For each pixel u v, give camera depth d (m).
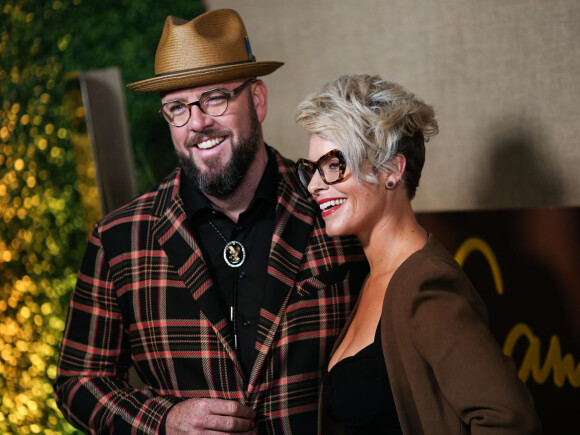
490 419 1.08
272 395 1.61
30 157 3.54
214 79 1.61
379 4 2.33
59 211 3.48
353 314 1.51
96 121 2.62
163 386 1.69
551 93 2.04
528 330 2.06
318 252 1.70
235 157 1.65
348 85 1.36
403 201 1.39
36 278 3.56
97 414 1.64
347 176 1.35
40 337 3.55
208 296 1.62
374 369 1.29
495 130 2.14
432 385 1.19
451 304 1.18
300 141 2.54
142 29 3.53
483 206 2.19
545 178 2.07
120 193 2.67
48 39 3.58
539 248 2.04
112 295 1.72
